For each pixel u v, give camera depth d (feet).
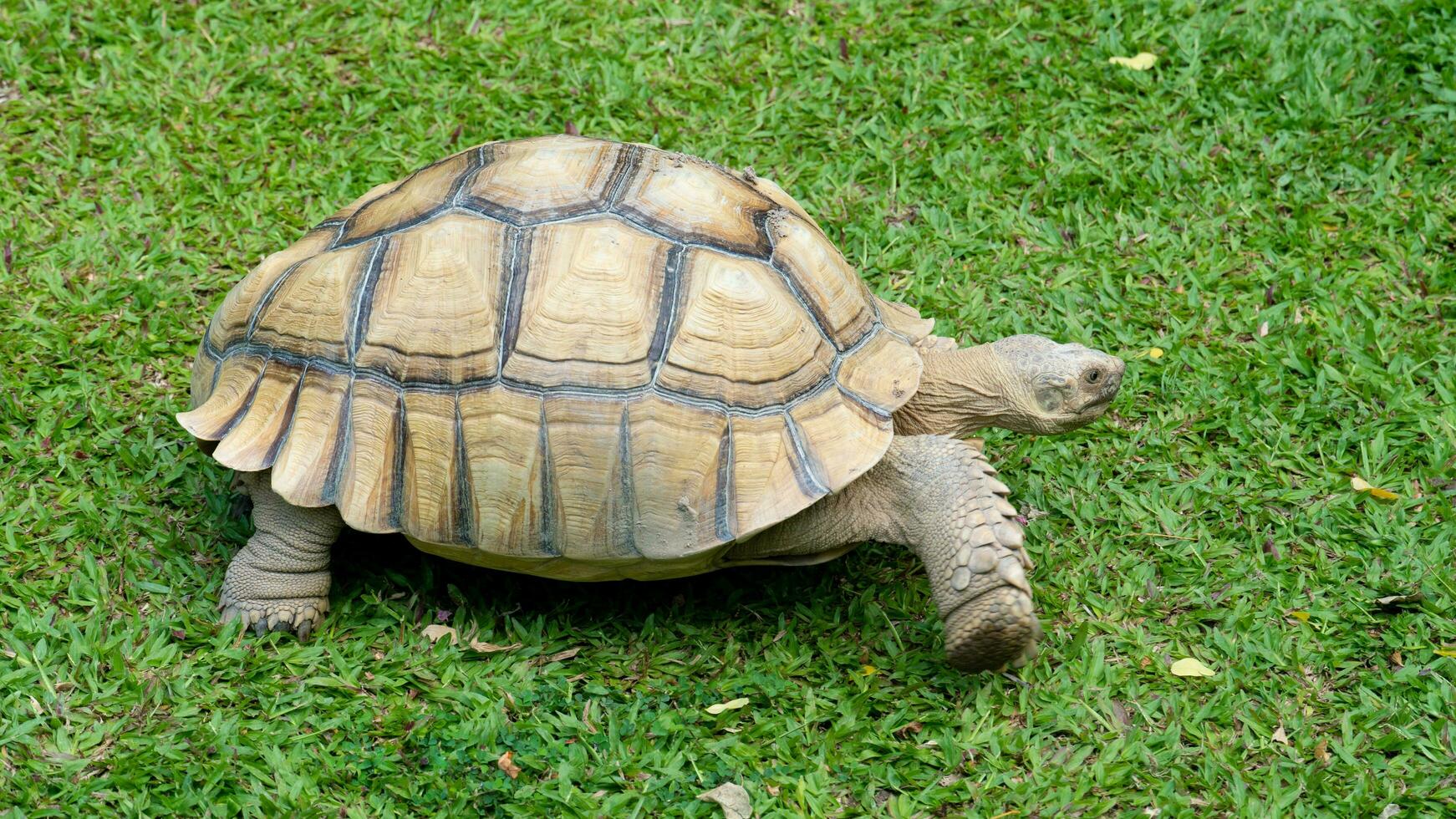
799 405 12.67
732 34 22.84
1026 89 22.07
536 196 13.01
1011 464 16.25
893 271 18.94
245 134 20.71
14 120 20.65
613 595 14.44
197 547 14.61
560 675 13.34
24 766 12.05
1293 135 21.15
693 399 12.34
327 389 12.77
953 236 19.49
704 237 12.97
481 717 12.82
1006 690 13.35
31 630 13.33
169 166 20.06
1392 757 12.85
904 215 20.07
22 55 21.77
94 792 11.90
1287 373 17.40
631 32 22.98
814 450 12.55
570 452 12.27
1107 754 12.68
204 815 11.79
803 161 20.72
